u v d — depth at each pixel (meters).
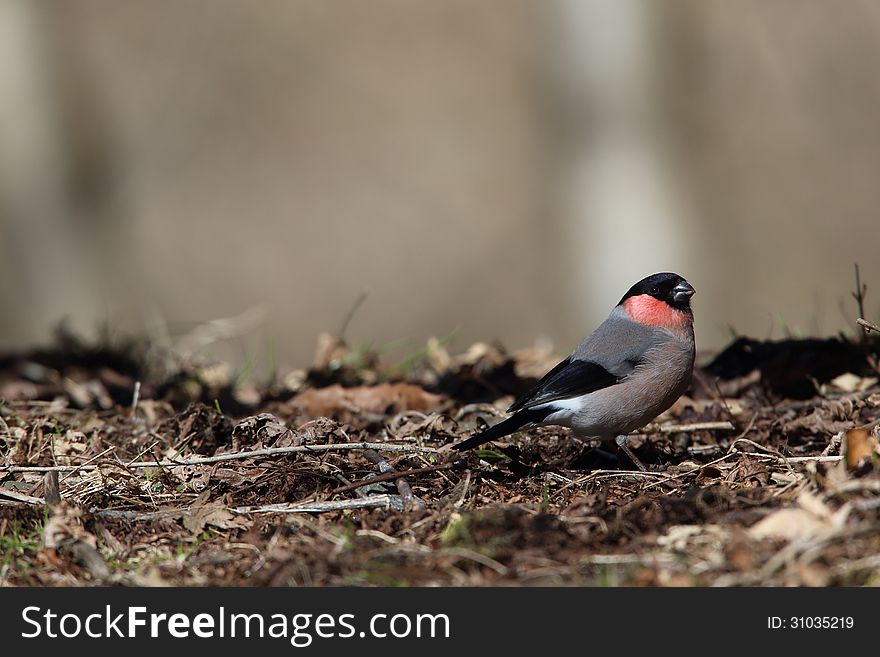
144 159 22.03
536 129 17.58
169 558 5.23
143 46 22.44
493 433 6.40
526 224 22.70
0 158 17.97
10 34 17.83
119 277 18.86
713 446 6.83
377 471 6.14
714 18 19.88
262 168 22.84
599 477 6.15
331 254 22.52
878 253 19.77
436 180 23.16
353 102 23.55
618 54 16.08
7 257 18.17
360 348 9.62
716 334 16.62
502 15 24.03
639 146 16.22
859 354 7.71
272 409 8.04
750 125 20.14
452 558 4.83
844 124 19.98
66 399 8.57
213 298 21.78
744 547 4.59
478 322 21.95
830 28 19.67
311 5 23.75
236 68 23.03
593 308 16.61
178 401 8.39
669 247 16.28
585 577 4.63
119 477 6.25
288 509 5.60
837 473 5.20
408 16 24.27
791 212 20.02
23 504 5.77
